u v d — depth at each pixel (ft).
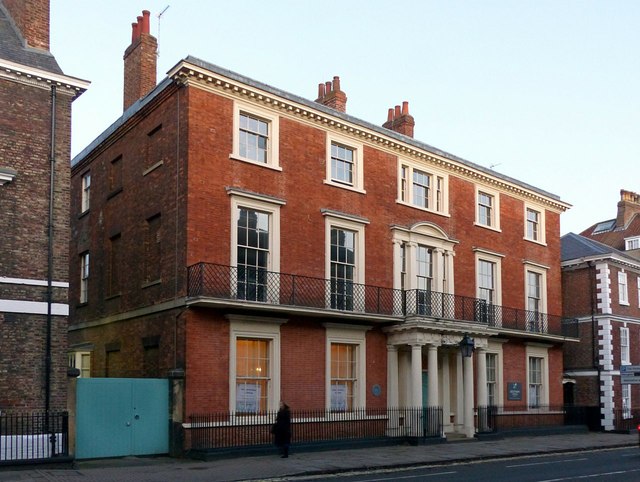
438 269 86.58
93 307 80.69
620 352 115.03
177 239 65.57
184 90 66.74
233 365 65.26
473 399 86.43
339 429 72.64
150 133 72.43
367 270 78.54
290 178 72.38
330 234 75.51
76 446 58.49
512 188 100.07
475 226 93.66
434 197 88.58
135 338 71.20
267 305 65.46
